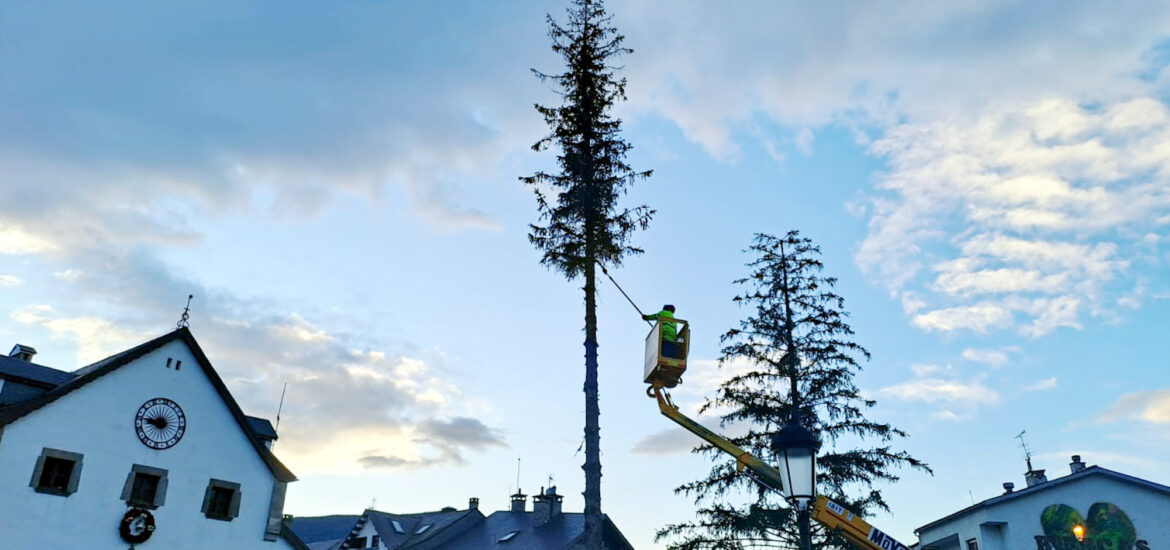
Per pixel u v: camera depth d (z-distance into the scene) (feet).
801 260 87.66
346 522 235.40
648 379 54.19
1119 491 100.48
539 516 149.79
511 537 147.74
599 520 51.47
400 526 171.63
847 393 80.69
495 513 166.50
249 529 88.38
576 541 135.03
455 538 159.53
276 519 90.84
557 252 61.05
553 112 66.49
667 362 52.16
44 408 77.30
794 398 80.18
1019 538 99.91
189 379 89.30
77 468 77.36
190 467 85.76
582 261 59.47
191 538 83.20
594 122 66.49
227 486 88.12
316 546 203.31
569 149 65.10
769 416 80.18
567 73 68.54
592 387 56.34
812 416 78.84
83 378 80.79
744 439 80.79
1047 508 100.94
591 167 63.82
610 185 63.41
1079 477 102.17
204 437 88.22
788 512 76.13
